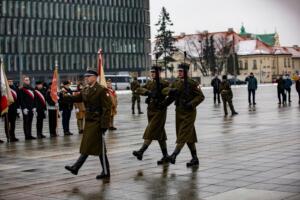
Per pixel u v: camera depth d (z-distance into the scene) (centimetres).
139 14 12375
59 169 1103
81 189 879
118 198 800
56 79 1892
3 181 984
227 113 2605
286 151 1220
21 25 10375
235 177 924
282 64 14450
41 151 1432
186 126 1059
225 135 1641
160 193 820
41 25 10650
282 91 3369
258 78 13875
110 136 1775
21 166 1166
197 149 1320
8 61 10169
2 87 1209
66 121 1934
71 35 11112
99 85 960
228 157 1162
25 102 1798
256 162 1076
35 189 896
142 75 12344
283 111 2705
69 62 11081
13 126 1756
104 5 11688
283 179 888
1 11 10100
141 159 1124
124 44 12044
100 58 1245
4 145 1623
